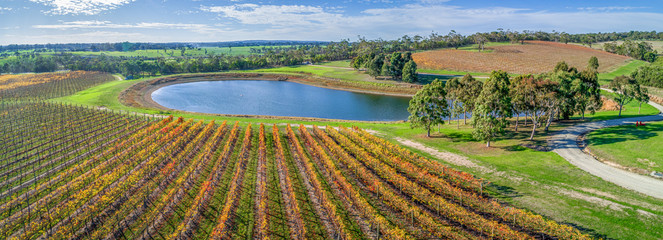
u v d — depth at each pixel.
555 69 75.81
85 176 42.94
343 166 48.03
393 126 75.31
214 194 39.00
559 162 45.69
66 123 73.19
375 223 31.59
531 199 35.66
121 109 94.06
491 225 28.84
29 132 65.56
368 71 171.75
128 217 34.19
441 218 32.72
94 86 149.50
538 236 28.84
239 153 54.09
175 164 48.12
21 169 47.34
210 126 67.50
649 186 37.03
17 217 34.19
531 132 61.03
